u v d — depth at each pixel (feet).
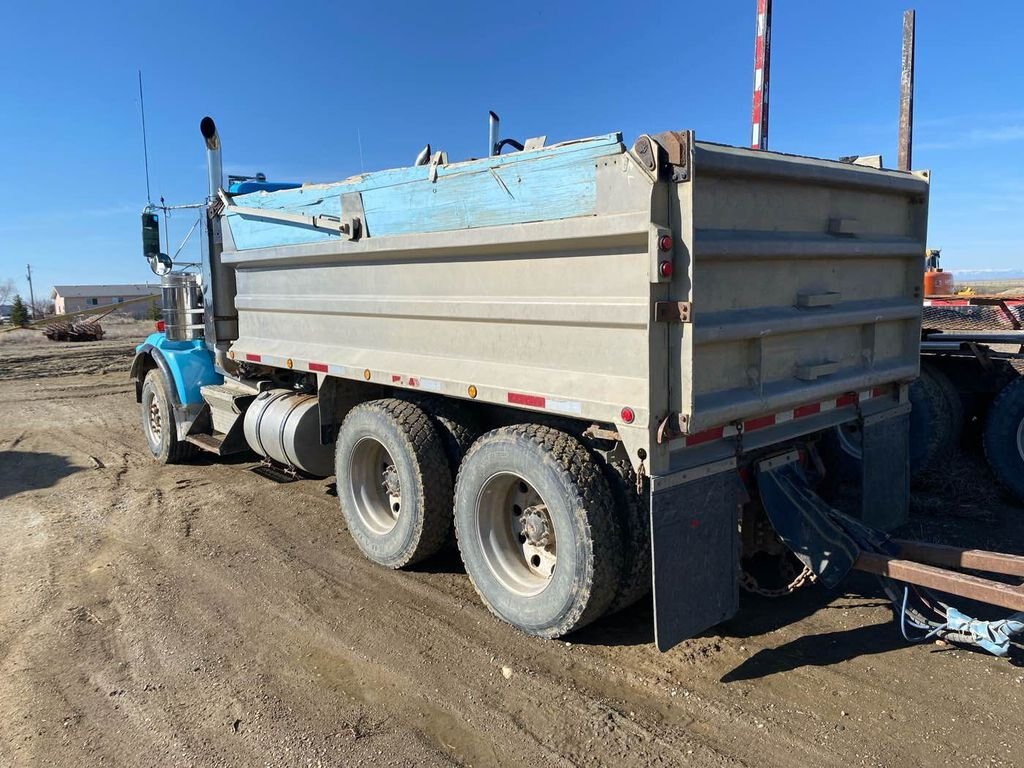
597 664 12.12
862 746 9.72
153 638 13.55
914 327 15.37
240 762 9.95
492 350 13.38
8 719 11.14
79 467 27.12
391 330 15.84
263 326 20.90
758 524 13.19
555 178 11.53
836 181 12.63
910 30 37.19
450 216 13.60
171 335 26.58
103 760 10.12
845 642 12.56
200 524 19.90
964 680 11.25
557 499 12.00
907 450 15.48
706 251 10.29
